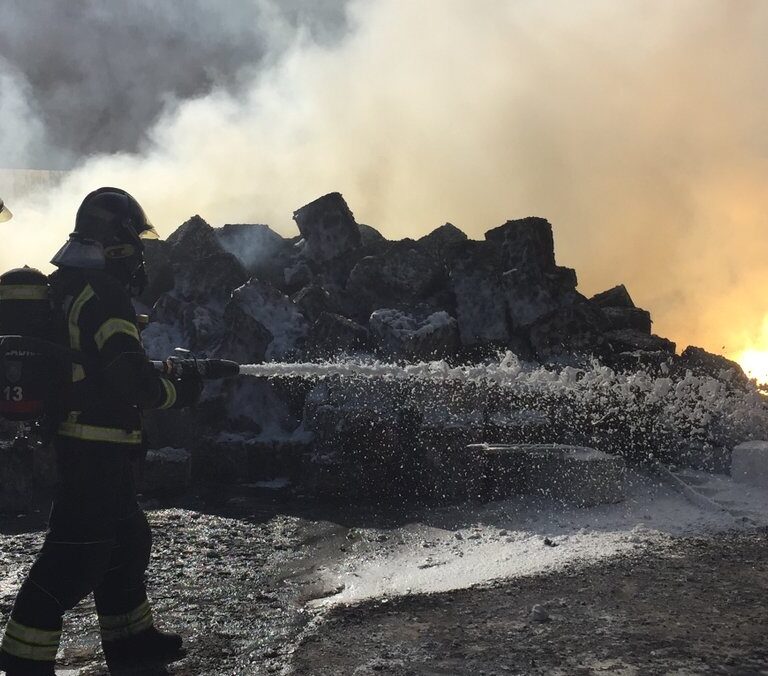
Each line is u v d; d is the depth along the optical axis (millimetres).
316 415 6148
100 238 3312
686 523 4875
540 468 5473
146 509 5621
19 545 4953
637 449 6062
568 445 5758
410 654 3277
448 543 4816
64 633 3760
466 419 5836
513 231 7250
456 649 3297
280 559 4672
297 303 7188
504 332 6941
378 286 7445
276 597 4094
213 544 4926
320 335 6742
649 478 5633
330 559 4648
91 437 3180
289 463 6258
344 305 7539
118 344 3156
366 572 4410
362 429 5875
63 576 3127
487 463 5629
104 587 3412
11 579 4402
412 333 6652
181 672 3307
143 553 3426
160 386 3279
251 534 5098
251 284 6973
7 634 3102
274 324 6898
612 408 6137
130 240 3377
